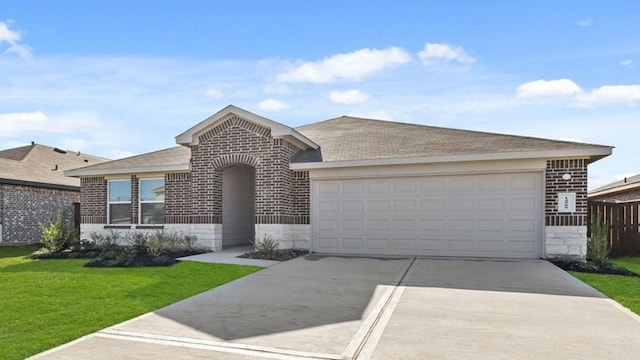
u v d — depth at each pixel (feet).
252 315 21.76
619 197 71.20
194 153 49.42
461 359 15.64
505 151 39.09
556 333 18.44
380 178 43.91
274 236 44.78
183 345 17.51
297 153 49.19
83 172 55.31
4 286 29.07
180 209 50.21
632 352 16.24
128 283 29.81
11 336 18.66
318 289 27.43
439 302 23.79
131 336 18.69
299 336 18.43
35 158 81.30
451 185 41.70
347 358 15.92
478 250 40.78
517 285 28.04
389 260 39.45
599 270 33.83
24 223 65.67
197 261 39.24
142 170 51.26
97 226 55.88
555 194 38.70
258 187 45.70
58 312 22.48
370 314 21.62
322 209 45.75
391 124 60.64
